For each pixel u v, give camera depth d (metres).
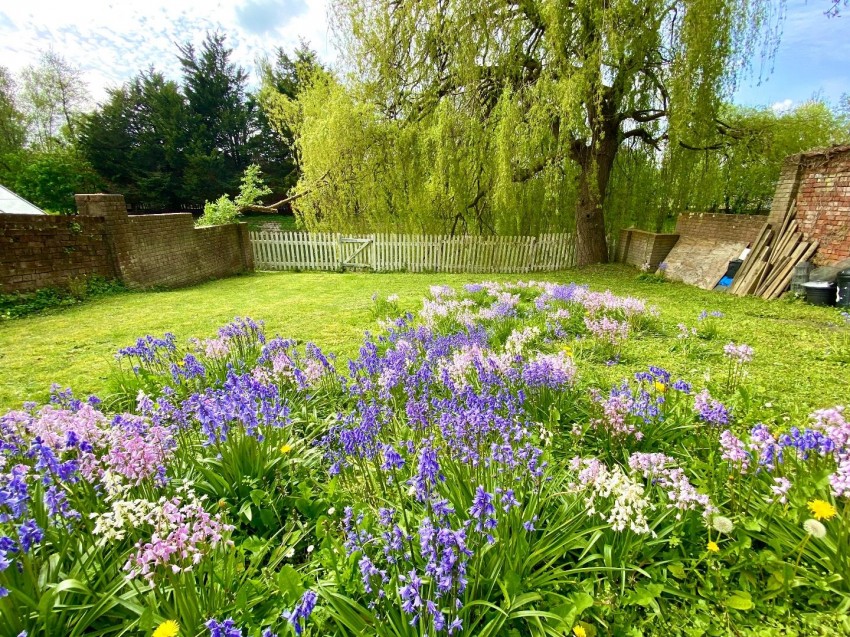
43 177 26.27
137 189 38.62
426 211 16.41
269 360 4.98
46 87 41.03
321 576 2.27
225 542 2.13
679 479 2.57
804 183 9.29
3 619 1.70
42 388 4.86
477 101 13.97
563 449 3.40
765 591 2.12
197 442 3.29
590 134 12.61
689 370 5.32
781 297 9.30
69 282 9.34
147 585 2.06
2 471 2.58
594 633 1.93
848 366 5.32
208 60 44.69
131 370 5.20
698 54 11.39
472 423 2.80
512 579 2.00
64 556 2.11
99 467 2.63
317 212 18.06
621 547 2.28
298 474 3.13
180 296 10.34
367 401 4.08
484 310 7.23
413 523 2.41
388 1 14.18
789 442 2.71
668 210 17.05
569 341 6.43
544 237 15.96
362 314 8.44
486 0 12.66
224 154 44.62
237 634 1.53
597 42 11.75
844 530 2.09
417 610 1.74
